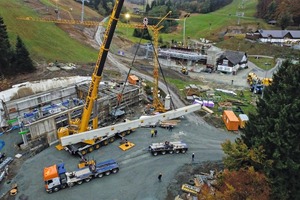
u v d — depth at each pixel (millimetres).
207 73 82562
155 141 43219
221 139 44406
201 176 34219
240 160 26000
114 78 70938
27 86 56250
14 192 31297
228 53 87312
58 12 118375
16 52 65500
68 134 41750
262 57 96938
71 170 35625
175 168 36469
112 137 42375
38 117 45375
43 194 31422
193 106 48094
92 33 116938
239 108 55125
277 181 24031
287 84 24891
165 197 31078
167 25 146500
